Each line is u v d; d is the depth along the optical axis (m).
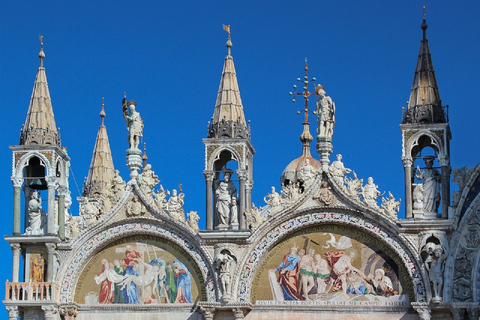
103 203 68.88
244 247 67.06
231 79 69.94
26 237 68.00
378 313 65.75
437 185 67.00
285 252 67.19
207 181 68.25
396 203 66.31
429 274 64.81
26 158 69.00
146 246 68.62
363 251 66.56
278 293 66.75
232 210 68.06
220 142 68.50
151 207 68.25
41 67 70.88
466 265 64.88
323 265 66.75
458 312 64.12
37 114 69.75
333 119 68.12
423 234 65.56
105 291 68.31
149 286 68.06
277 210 67.00
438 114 66.88
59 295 68.00
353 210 66.44
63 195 69.81
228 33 71.00
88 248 68.50
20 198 68.88
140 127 69.50
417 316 65.31
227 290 66.38
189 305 67.38
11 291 67.69
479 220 65.19
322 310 66.25
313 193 67.00
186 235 67.94
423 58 68.19
